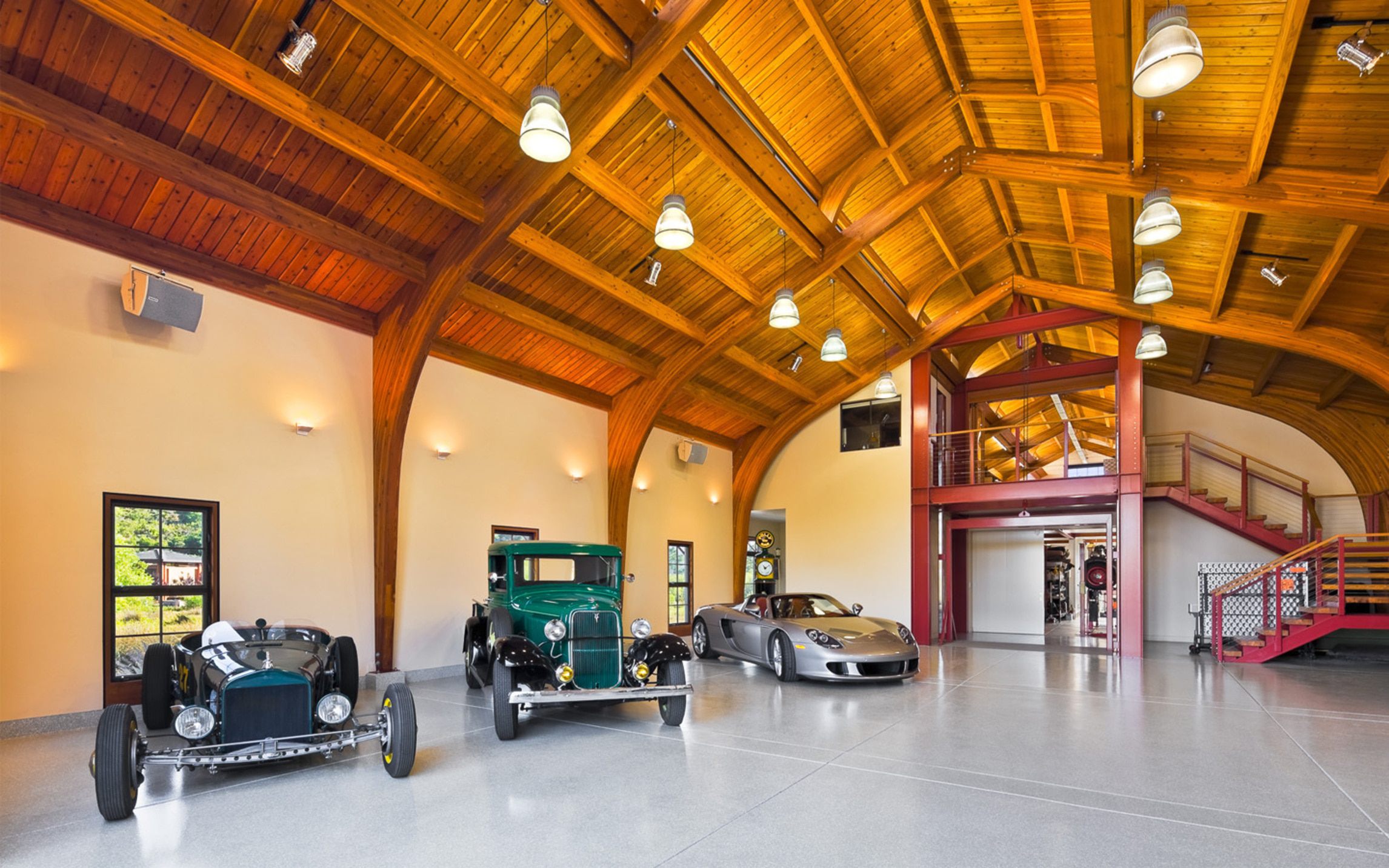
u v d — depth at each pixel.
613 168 7.20
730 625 9.16
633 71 5.72
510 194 6.66
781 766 4.46
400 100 5.83
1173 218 5.69
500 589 6.59
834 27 6.66
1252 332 9.39
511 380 9.46
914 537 12.54
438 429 8.42
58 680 5.30
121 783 3.50
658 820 3.52
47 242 5.42
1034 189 9.26
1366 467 11.61
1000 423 17.28
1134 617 10.43
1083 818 3.55
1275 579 10.84
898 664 7.59
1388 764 4.50
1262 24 5.18
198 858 3.11
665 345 10.31
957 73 7.43
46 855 3.14
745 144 7.15
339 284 7.31
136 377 5.88
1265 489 12.57
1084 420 11.36
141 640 5.85
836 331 8.97
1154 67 4.07
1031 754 4.75
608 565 6.77
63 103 4.84
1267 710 6.27
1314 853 3.12
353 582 7.43
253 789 4.03
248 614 6.52
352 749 4.90
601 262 8.37
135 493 5.80
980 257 11.02
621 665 5.75
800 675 7.70
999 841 3.25
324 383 7.34
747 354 11.43
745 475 14.16
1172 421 13.41
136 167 5.42
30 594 5.19
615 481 10.95
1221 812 3.63
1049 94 6.87
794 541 13.91
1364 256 7.20
